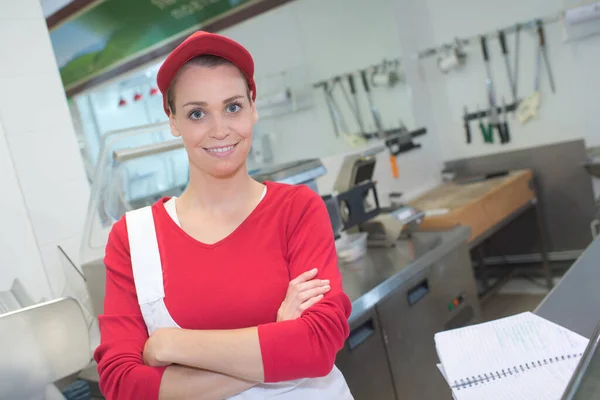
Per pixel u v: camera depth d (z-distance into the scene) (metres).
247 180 1.05
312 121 3.06
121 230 1.05
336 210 2.13
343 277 2.04
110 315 1.00
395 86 3.63
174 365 0.94
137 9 2.30
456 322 2.22
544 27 3.49
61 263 1.95
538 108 3.63
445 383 2.10
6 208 1.83
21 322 1.10
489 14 3.70
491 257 4.03
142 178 1.81
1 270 1.80
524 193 3.41
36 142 1.93
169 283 0.98
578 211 3.59
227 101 0.95
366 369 1.74
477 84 3.84
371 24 3.46
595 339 0.68
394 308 1.89
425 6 3.97
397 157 3.58
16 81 1.90
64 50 2.04
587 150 3.46
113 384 0.93
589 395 0.57
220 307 0.97
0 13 1.88
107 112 2.18
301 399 1.00
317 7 3.11
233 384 0.93
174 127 1.02
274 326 0.92
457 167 4.04
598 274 1.36
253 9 2.77
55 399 1.16
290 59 2.94
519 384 0.92
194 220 1.03
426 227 2.78
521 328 1.11
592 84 3.40
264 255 1.00
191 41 0.91
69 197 2.01
